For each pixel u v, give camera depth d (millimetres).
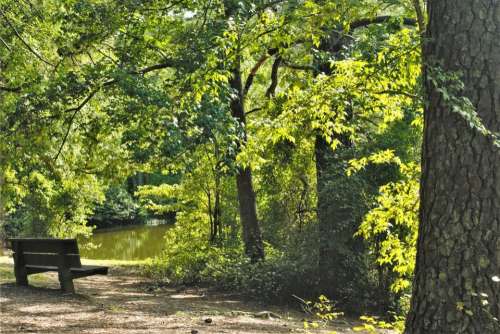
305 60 10406
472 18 4723
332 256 11688
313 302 11711
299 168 15398
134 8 12508
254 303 11836
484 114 4648
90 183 24453
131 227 46031
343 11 8961
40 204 25016
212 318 8250
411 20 11609
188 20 13797
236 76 15000
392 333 8875
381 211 7414
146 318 7820
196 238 18172
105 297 10562
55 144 15805
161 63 13727
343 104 7715
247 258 13703
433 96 4855
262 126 7879
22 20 13484
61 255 9688
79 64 14438
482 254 4535
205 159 15875
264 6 10734
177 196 18438
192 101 11898
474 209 4574
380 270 11195
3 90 14508
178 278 15250
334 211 11602
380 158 7910
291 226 14414
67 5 13367
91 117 15508
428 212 4777
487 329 4480
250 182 15391
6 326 6844
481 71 4684
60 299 9078
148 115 11953
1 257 18797
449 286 4598
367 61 7246
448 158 4695
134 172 17203
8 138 13547
